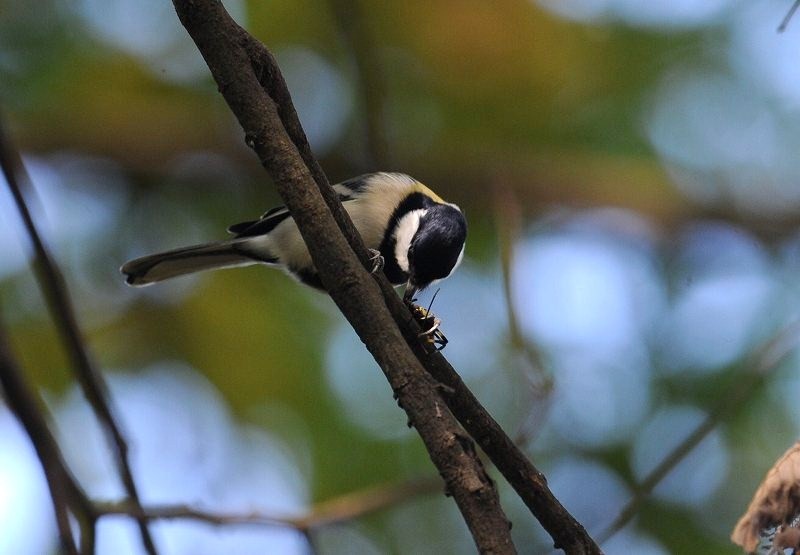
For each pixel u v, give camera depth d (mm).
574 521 5152
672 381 11266
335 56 12617
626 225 13914
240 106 4871
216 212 13195
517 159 13094
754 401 10727
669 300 12219
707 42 12547
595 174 13641
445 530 10812
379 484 10703
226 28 4855
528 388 9523
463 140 12914
